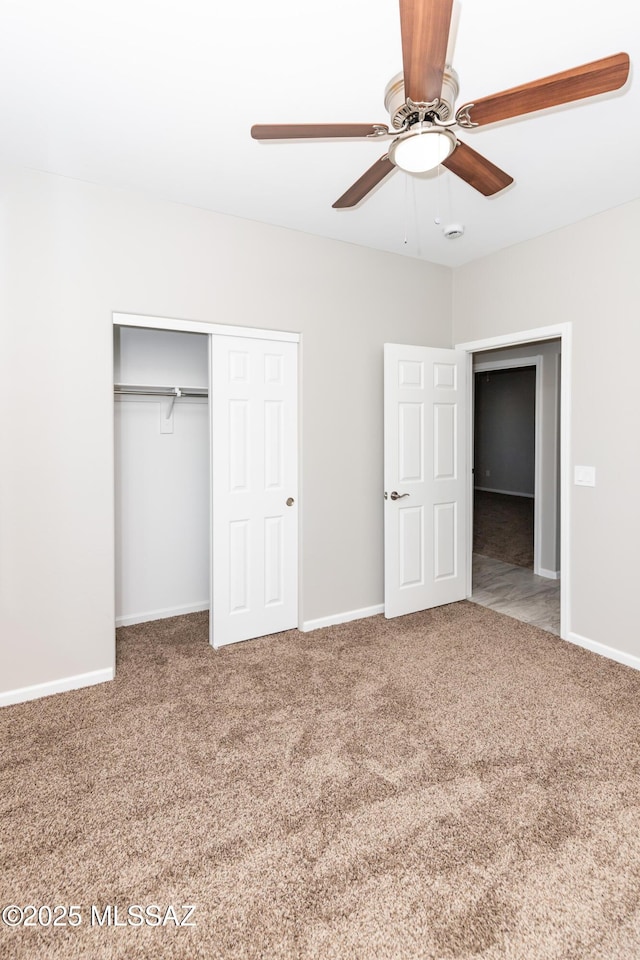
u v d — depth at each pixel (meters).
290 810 1.75
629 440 2.82
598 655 2.98
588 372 3.01
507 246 3.44
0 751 2.08
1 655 2.44
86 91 1.87
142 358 3.41
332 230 3.17
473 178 1.89
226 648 3.09
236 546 3.16
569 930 1.32
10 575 2.45
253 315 3.06
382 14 1.50
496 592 4.23
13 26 1.55
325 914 1.37
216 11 1.50
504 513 8.20
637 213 2.74
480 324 3.68
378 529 3.66
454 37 1.55
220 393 3.04
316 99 1.93
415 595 3.69
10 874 1.50
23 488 2.46
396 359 3.47
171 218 2.78
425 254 3.59
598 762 1.99
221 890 1.45
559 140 2.18
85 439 2.60
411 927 1.33
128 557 3.46
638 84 1.81
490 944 1.29
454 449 3.85
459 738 2.15
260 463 3.21
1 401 2.40
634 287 2.76
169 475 3.57
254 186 2.62
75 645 2.61
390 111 1.56
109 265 2.62
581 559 3.10
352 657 2.95
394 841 1.62
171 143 2.22
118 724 2.27
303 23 1.54
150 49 1.65
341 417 3.43
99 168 2.44
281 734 2.19
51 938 1.32
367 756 2.04
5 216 2.37
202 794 1.83
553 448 4.68
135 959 1.27
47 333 2.48
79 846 1.60
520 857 1.55
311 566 3.37
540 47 1.66
